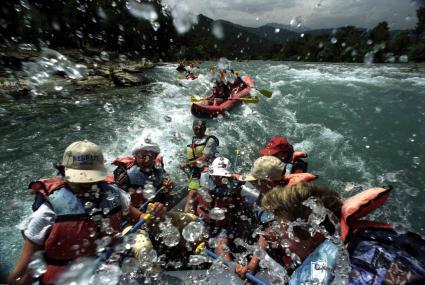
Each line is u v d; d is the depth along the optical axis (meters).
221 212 2.99
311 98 9.42
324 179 4.55
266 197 1.66
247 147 5.73
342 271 1.28
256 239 2.84
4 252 2.94
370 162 5.02
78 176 1.93
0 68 12.27
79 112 7.94
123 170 3.28
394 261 1.15
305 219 1.51
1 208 3.72
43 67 13.59
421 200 3.91
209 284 2.26
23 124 6.82
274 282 2.15
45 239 1.90
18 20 16.38
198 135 4.61
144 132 6.47
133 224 2.47
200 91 11.71
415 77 13.73
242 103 8.42
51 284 1.94
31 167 4.82
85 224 1.96
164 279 2.28
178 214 2.86
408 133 6.25
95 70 14.95
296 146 5.70
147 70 20.11
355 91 10.42
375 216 3.61
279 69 18.70
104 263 2.09
